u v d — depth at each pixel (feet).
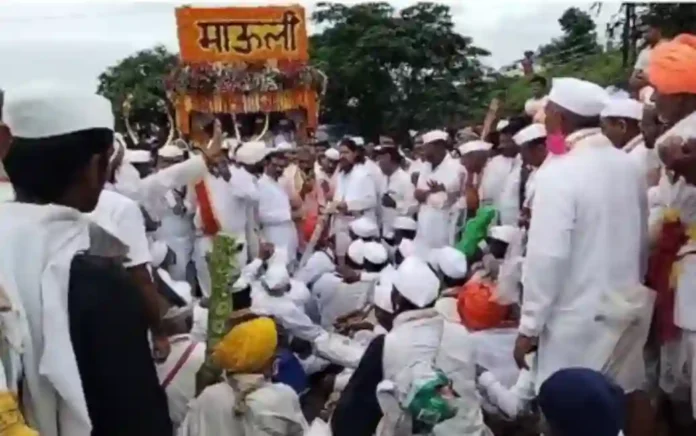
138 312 7.29
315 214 36.63
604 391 7.93
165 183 20.10
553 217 13.56
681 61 13.53
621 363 13.85
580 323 13.67
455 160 32.65
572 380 7.98
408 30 101.35
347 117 101.24
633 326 13.85
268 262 24.20
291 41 62.85
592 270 13.67
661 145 13.48
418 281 12.21
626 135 15.92
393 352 11.77
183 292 17.25
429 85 100.89
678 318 13.71
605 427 7.84
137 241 13.97
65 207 7.48
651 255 14.38
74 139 7.43
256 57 62.39
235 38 62.03
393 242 31.14
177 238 27.12
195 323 15.64
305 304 19.51
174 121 61.21
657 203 14.74
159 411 7.22
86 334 7.04
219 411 12.03
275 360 14.06
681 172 13.35
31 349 7.00
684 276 13.70
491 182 29.78
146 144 39.22
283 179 36.42
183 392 12.89
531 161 22.04
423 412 11.09
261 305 18.11
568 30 67.21
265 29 62.39
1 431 6.24
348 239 32.19
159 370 12.92
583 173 13.64
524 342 13.96
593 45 65.31
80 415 6.93
